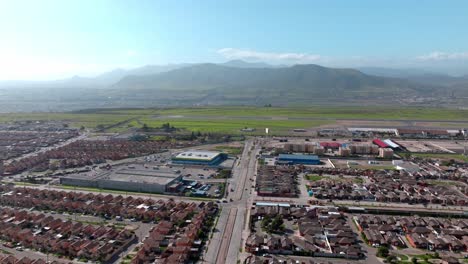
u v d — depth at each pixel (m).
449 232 110.44
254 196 146.75
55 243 101.56
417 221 118.56
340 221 118.50
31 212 128.50
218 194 148.75
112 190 156.50
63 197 145.00
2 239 107.31
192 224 113.44
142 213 124.19
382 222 119.00
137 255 93.38
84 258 95.19
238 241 104.69
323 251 99.19
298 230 113.06
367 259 95.25
